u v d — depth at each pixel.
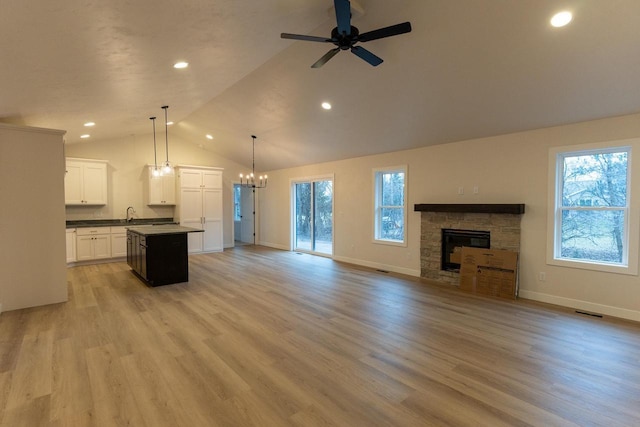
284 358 2.83
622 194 3.90
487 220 4.88
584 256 4.18
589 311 4.01
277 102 5.41
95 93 4.01
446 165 5.39
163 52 3.15
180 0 2.28
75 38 2.50
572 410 2.12
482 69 3.52
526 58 3.23
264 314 3.91
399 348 3.02
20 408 2.13
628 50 2.87
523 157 4.53
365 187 6.79
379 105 4.71
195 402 2.21
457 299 4.50
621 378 2.50
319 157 7.48
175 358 2.82
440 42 3.30
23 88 3.37
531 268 4.50
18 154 4.06
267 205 9.78
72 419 2.03
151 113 5.85
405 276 5.88
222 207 8.88
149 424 1.99
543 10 2.68
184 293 4.80
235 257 7.87
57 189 4.31
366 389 2.37
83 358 2.82
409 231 5.98
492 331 3.40
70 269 6.47
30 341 3.16
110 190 7.70
